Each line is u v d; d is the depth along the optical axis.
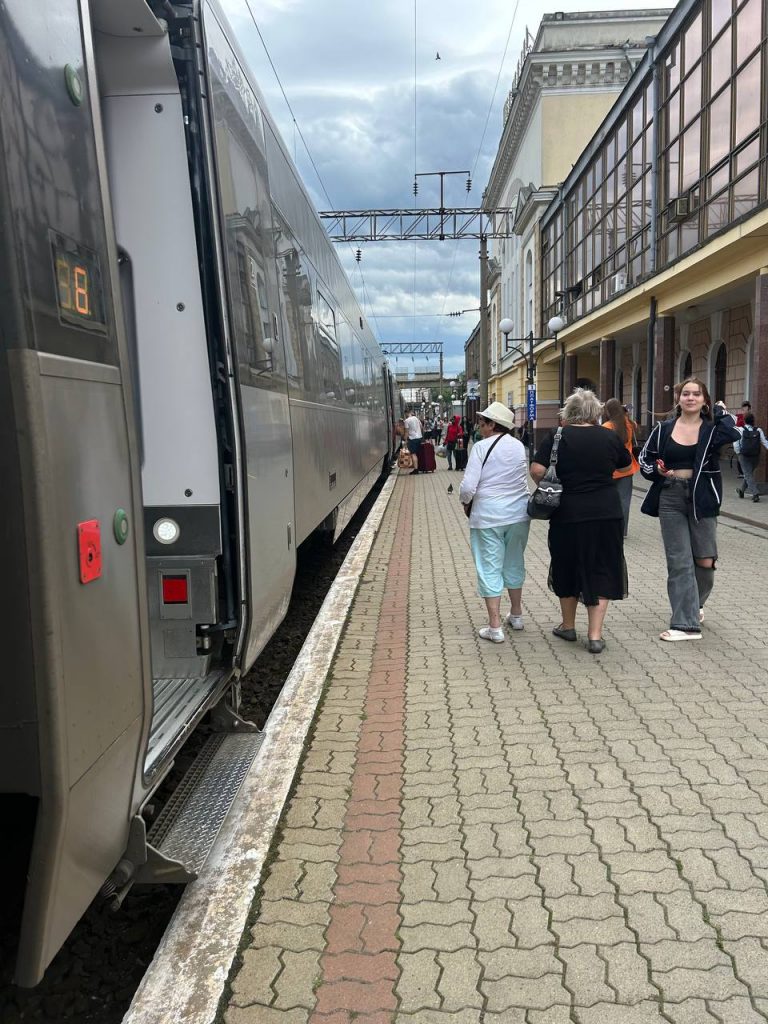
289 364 5.24
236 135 3.89
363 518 15.34
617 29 33.72
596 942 2.52
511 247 43.50
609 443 5.36
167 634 3.46
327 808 3.44
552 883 2.84
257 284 4.23
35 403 1.66
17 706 1.72
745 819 3.24
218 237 3.33
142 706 2.21
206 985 2.34
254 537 3.71
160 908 2.88
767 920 2.61
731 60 14.84
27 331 1.66
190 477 3.41
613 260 23.28
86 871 1.99
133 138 3.27
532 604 7.09
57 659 1.71
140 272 3.34
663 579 7.88
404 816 3.36
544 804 3.42
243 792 3.52
